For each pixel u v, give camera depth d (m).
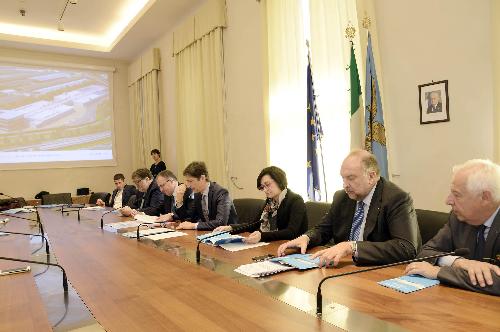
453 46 2.61
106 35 7.13
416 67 2.82
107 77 7.80
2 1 5.51
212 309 1.09
